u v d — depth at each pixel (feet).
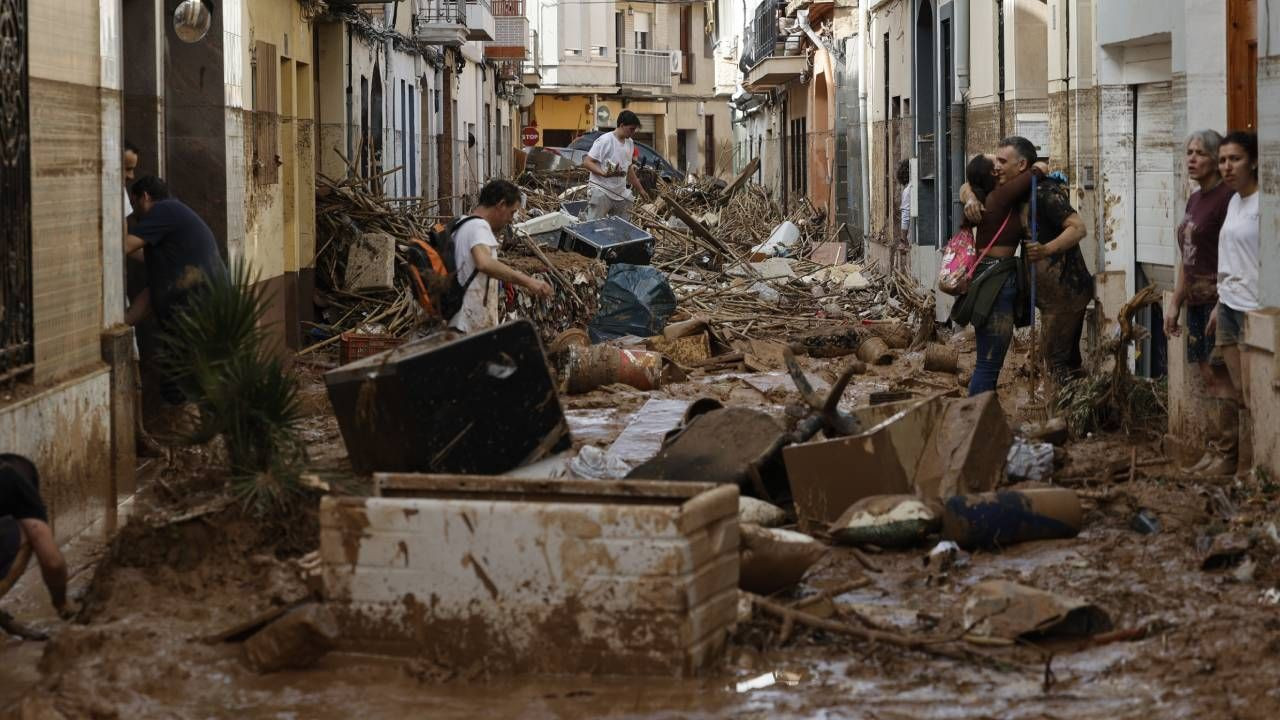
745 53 196.75
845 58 126.93
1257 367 34.37
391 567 23.66
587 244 81.56
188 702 22.49
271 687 23.06
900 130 97.50
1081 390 44.04
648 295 71.82
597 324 71.61
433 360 31.96
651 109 288.71
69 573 30.96
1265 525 30.09
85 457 35.73
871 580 28.66
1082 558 29.50
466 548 23.43
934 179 89.10
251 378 30.60
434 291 41.45
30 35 33.01
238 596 27.53
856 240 119.03
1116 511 33.06
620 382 57.11
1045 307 46.11
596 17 277.23
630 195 94.89
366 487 30.30
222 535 28.76
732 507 24.35
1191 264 38.14
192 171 57.21
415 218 86.94
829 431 34.86
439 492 25.57
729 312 83.87
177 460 40.19
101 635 24.93
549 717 21.63
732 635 24.50
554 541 23.13
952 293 46.19
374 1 86.69
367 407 31.81
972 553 30.48
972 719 21.35
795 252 117.29
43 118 33.86
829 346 67.56
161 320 42.42
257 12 64.80
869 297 90.43
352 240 78.54
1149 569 28.45
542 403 33.32
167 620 26.32
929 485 32.24
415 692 22.75
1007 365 57.47
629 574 22.97
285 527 29.40
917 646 24.23
